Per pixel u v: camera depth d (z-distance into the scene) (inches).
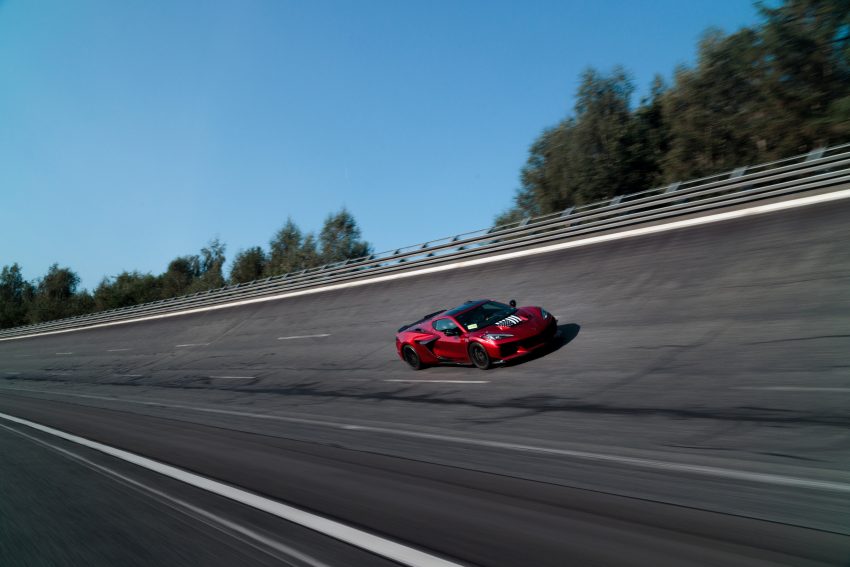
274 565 152.2
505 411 330.6
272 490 225.9
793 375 278.5
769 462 189.2
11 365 1681.8
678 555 130.5
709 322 391.9
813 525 139.3
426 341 492.7
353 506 195.6
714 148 1208.8
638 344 398.9
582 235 745.0
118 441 379.9
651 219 667.4
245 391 609.3
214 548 169.3
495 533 157.8
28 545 192.4
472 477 216.5
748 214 551.2
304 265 2172.7
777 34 1071.6
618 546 139.4
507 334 434.3
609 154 1357.0
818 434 207.9
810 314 347.3
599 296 534.3
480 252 879.7
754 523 144.4
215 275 2704.2
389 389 470.9
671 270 514.3
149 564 163.2
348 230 2181.3
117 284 3294.8
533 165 1563.7
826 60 1060.5
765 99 1123.9
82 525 207.0
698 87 1197.7
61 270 3875.5
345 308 946.7
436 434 300.5
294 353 800.9
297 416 417.1
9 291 4005.9
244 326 1151.0
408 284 905.5
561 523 159.5
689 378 314.7
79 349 1617.9
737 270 455.8
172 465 289.3
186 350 1132.5
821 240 436.5
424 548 152.3
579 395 334.0
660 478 188.5
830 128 1024.9
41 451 369.1
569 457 227.1
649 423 258.1
